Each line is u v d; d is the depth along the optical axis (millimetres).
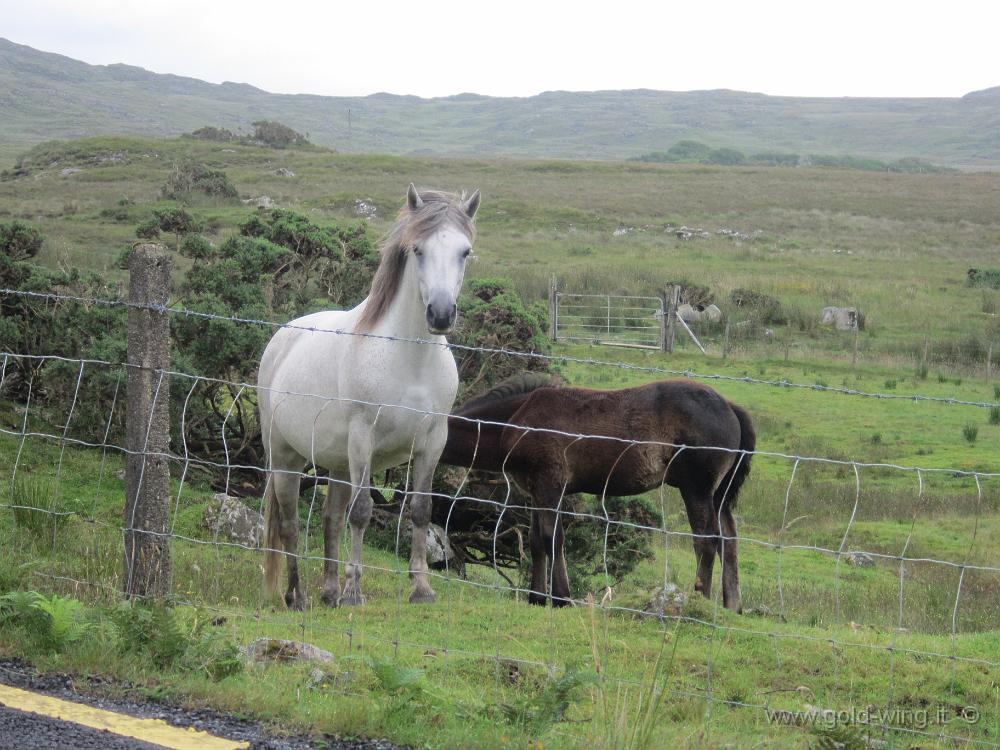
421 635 6125
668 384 8047
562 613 6742
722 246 46656
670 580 10719
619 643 5883
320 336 7430
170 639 4758
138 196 50281
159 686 4410
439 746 3996
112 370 10430
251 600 7125
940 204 67812
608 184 73875
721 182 78375
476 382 11891
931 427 20578
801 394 23109
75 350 11648
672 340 27078
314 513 11250
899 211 64125
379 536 10922
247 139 85562
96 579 6477
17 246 13859
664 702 4969
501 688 5016
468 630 6312
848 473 17469
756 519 14797
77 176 60656
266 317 11898
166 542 5715
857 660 5844
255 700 4324
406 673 4473
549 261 39812
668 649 5832
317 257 14578
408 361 6828
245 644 5359
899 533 13930
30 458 10078
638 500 10820
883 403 22500
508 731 4172
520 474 8250
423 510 7234
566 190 68625
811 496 15938
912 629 8859
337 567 7367
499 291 13164
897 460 18250
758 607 8711
